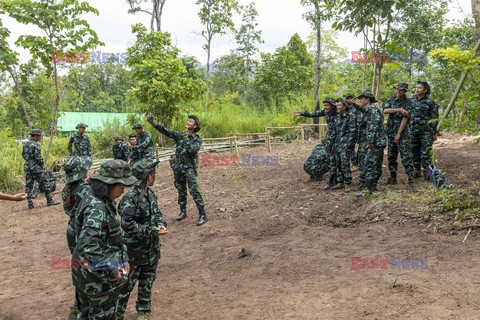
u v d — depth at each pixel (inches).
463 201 240.7
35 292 212.5
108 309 129.5
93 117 1243.8
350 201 297.0
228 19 1197.1
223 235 272.1
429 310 147.1
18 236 330.0
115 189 130.4
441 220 231.9
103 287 126.5
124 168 130.7
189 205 358.0
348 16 277.6
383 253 206.1
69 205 152.9
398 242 216.5
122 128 789.2
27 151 426.9
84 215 125.5
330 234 245.6
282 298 172.6
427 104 318.7
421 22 718.5
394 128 319.9
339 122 324.2
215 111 888.3
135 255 161.3
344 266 197.9
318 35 773.3
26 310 190.4
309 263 207.9
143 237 160.2
